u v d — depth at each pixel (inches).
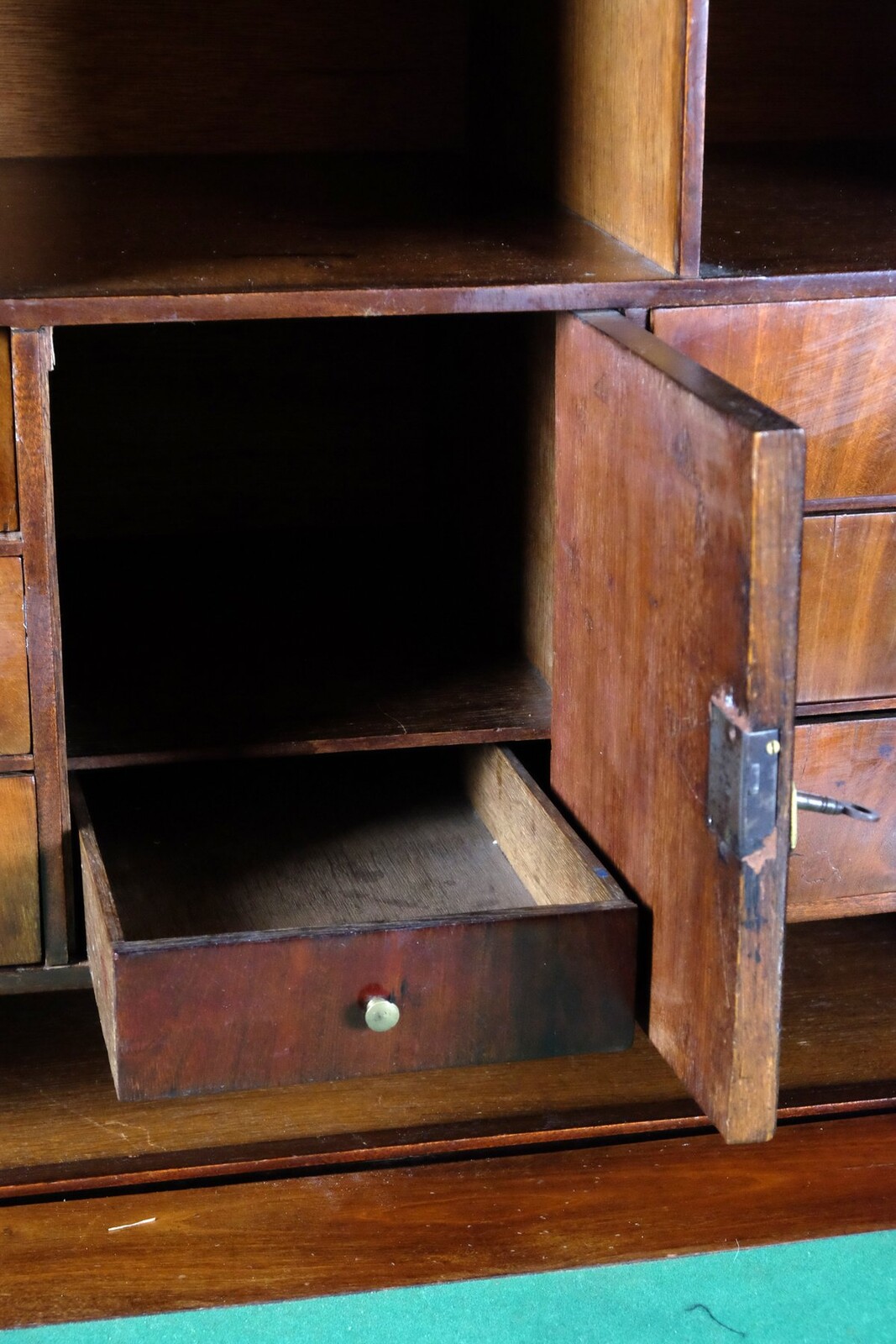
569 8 52.7
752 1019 36.6
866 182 62.0
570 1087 55.2
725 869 36.3
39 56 63.8
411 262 46.4
